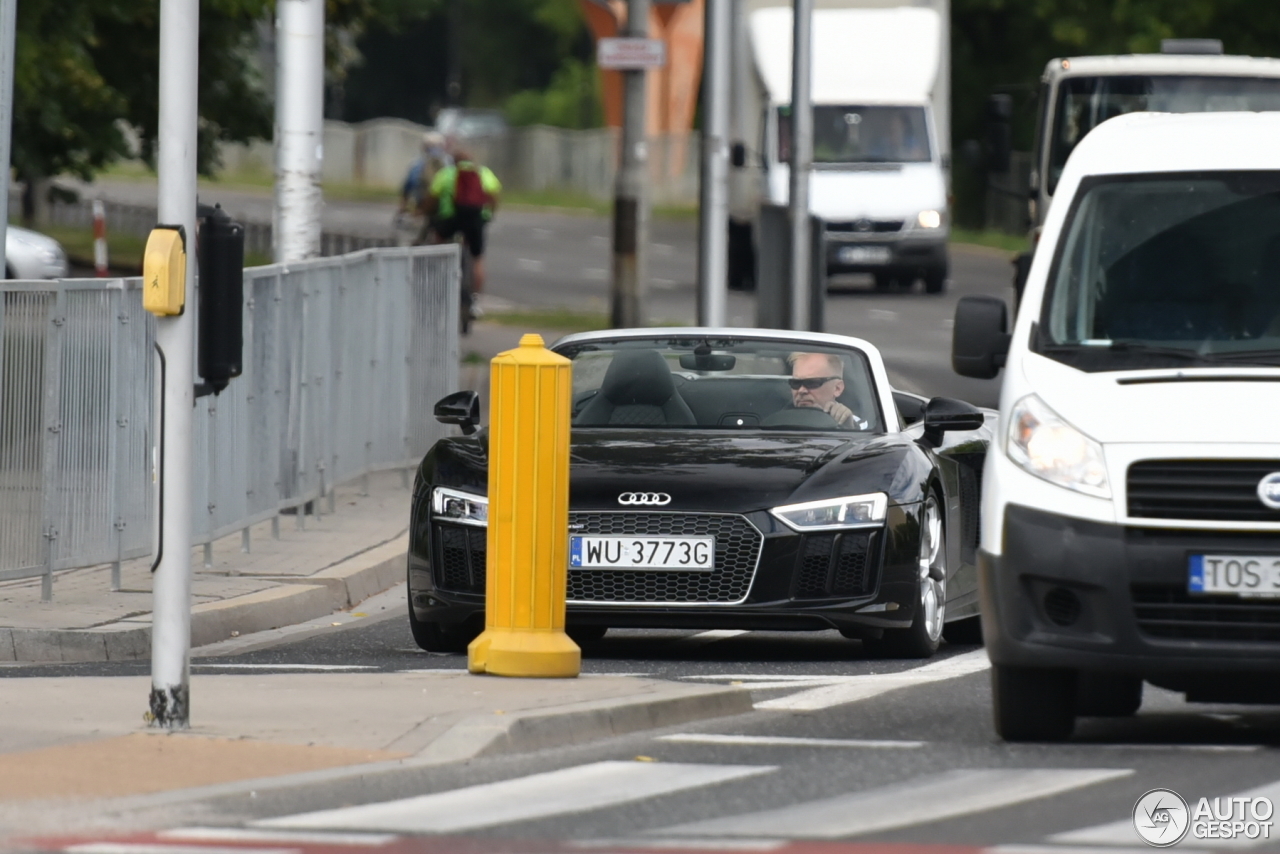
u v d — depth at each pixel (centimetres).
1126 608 3234
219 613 4875
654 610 4253
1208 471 3244
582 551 4262
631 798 2958
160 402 3369
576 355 4853
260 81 12750
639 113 10869
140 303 5131
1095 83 9638
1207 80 9588
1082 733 3569
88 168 11869
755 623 4278
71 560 4947
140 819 2797
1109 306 3569
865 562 4284
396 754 3228
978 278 17238
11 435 4784
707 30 10131
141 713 3544
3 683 3906
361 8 12900
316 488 6375
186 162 3331
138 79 11912
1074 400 3356
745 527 4253
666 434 4600
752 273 15700
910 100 15075
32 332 4809
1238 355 3475
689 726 3603
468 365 10312
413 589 4450
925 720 3662
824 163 15100
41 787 2973
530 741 3375
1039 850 2627
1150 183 3706
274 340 5959
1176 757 3262
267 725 3431
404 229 16388
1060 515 3272
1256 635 3228
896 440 4566
